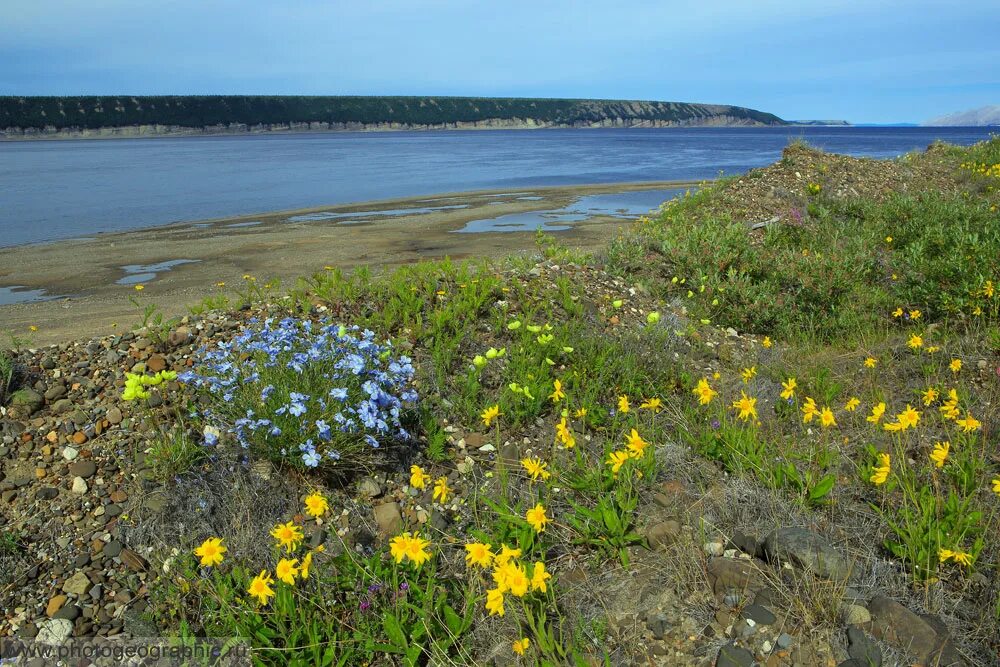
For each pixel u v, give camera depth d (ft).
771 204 41.98
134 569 10.84
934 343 19.71
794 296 25.88
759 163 159.84
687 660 8.58
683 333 20.54
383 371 15.07
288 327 14.99
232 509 11.66
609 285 24.64
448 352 17.15
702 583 9.93
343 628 9.56
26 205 81.10
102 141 453.99
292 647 8.79
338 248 46.44
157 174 135.03
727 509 11.56
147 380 12.51
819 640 8.56
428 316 18.98
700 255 28.40
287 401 13.03
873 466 12.45
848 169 50.55
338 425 12.90
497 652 9.02
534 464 11.03
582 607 9.67
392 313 18.79
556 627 9.29
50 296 33.91
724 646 8.50
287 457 12.73
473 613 9.43
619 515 11.48
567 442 11.97
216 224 62.34
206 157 208.13
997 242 25.93
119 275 39.01
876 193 46.03
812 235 35.24
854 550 10.24
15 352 16.28
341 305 19.80
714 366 19.89
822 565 9.64
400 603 9.47
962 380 16.66
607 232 52.11
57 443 13.20
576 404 16.07
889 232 35.32
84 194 94.89
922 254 27.91
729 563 9.97
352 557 10.50
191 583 10.29
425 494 13.10
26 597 10.28
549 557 10.95
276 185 108.06
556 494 12.51
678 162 167.94
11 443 13.11
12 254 47.57
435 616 9.41
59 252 47.88
